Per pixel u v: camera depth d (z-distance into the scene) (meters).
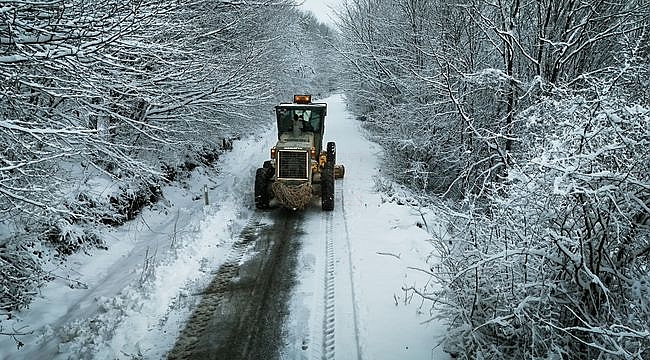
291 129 11.32
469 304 4.31
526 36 9.58
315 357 4.88
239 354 4.95
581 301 3.63
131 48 6.83
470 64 11.05
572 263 3.66
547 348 3.55
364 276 6.71
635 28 7.94
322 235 8.72
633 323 3.10
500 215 4.17
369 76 15.93
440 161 13.25
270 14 18.66
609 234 3.47
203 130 13.93
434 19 13.05
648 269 3.47
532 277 3.90
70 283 7.11
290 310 5.85
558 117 4.02
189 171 14.84
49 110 7.27
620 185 3.27
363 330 5.29
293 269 7.14
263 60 15.73
